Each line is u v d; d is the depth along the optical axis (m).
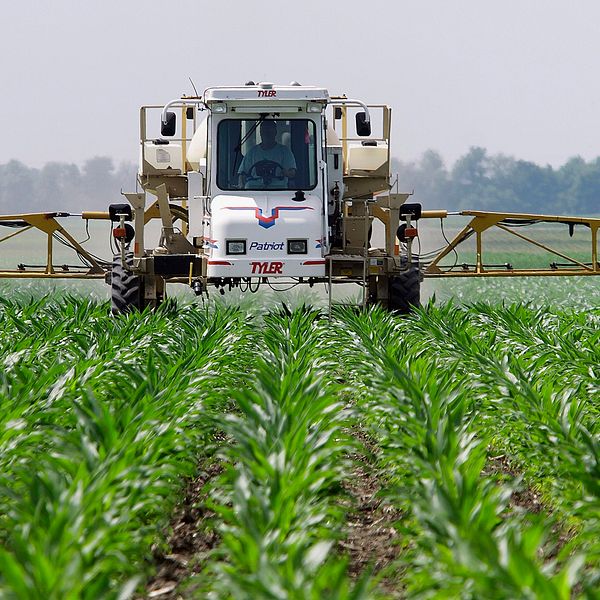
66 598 18.77
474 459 28.55
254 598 19.33
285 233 60.09
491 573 19.45
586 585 21.27
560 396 36.16
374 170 65.88
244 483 24.98
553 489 30.34
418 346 49.59
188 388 36.66
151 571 24.62
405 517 28.17
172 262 61.84
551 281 128.25
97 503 23.39
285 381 35.28
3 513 26.66
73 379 37.03
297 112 62.44
